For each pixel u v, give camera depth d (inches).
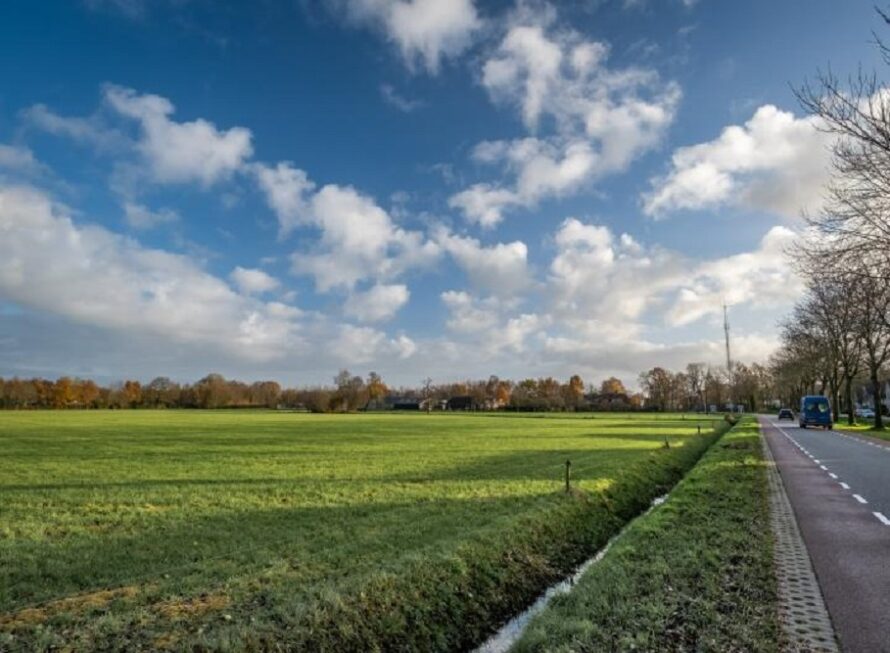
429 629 348.5
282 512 634.2
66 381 6761.8
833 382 2913.4
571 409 6663.4
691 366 6742.1
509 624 390.9
